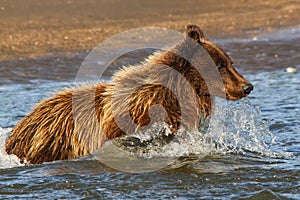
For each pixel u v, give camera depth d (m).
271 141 15.11
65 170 12.64
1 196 11.68
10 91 22.08
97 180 12.29
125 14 37.66
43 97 20.95
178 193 11.70
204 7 41.06
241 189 11.85
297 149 14.51
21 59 27.12
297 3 42.69
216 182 12.20
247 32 34.00
